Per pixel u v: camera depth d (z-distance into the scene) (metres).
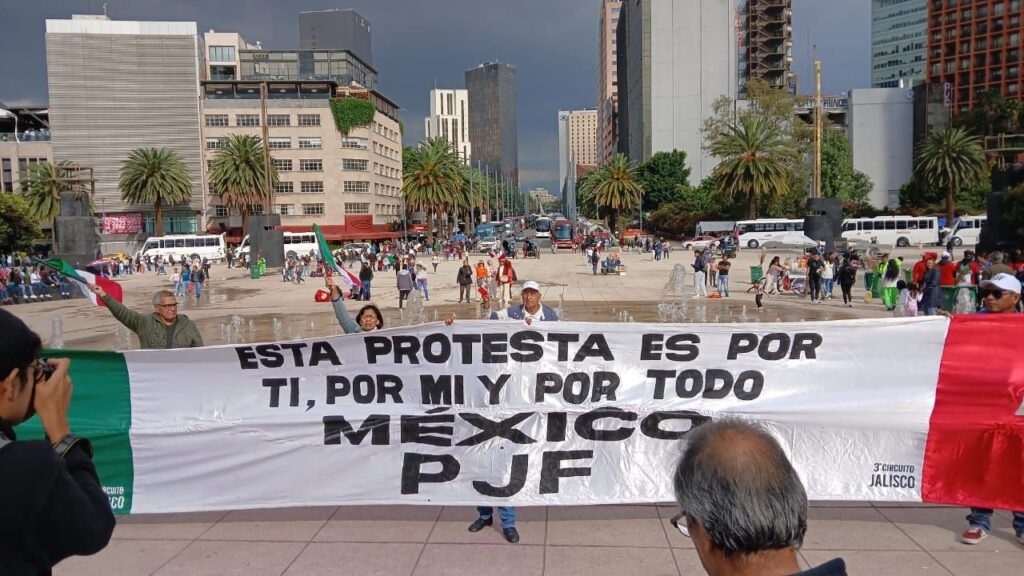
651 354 5.29
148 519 5.49
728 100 78.00
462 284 28.42
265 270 51.81
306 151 87.25
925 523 5.26
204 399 5.37
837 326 5.23
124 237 82.19
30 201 67.50
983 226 35.88
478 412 5.27
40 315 27.77
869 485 5.16
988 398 5.05
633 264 48.75
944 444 5.08
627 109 134.50
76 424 5.29
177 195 72.38
